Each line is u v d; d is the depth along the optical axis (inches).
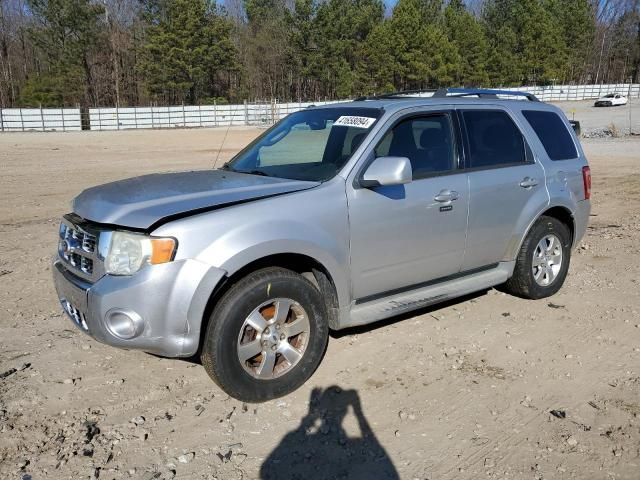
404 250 172.6
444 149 185.5
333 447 132.0
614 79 4033.0
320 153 175.0
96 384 158.4
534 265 214.8
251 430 138.1
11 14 2795.3
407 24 2593.5
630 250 294.5
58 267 156.6
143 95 2586.1
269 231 142.7
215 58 2461.9
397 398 151.6
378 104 182.2
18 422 140.1
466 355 175.3
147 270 132.4
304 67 2719.0
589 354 176.4
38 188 528.7
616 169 641.0
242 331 142.7
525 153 209.5
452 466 125.3
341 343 182.7
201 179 168.2
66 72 2445.9
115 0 2719.0
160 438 134.9
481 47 2928.2
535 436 135.4
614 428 138.2
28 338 186.5
